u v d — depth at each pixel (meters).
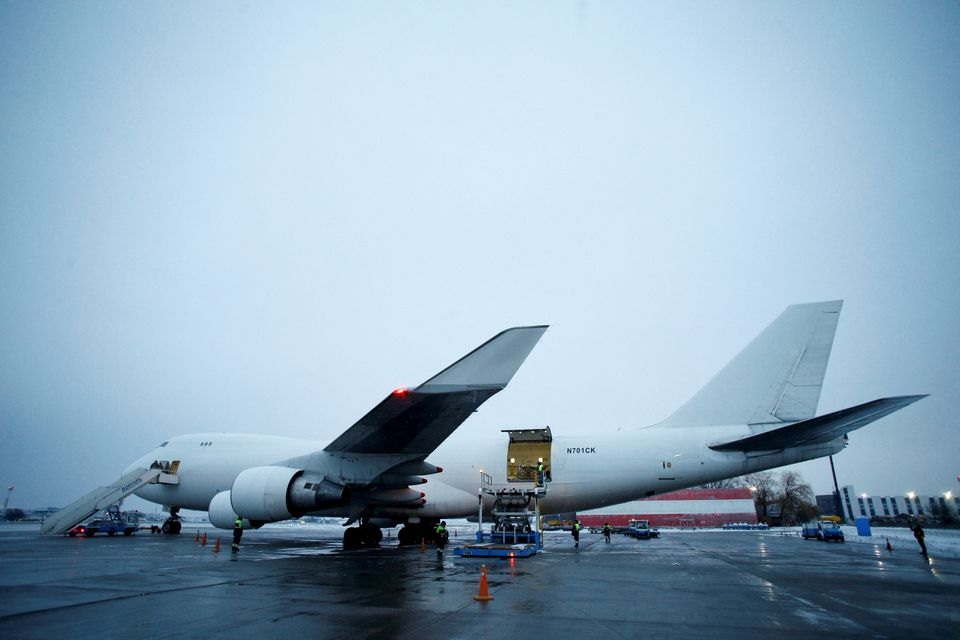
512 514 19.89
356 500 20.06
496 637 6.31
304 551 18.81
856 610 8.32
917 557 19.45
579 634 6.49
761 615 7.82
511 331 14.77
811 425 17.67
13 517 99.06
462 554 17.30
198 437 26.30
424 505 22.30
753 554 20.78
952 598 9.55
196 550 18.58
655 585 10.91
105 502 27.16
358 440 18.61
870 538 35.50
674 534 48.38
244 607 7.92
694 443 20.94
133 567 12.96
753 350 21.56
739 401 21.30
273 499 17.98
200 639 6.04
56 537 27.19
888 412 16.12
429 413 16.81
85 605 7.95
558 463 21.89
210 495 24.62
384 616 7.40
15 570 12.27
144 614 7.34
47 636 6.09
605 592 9.87
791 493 87.56
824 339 20.92
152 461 26.64
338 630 6.55
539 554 19.31
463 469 22.73
